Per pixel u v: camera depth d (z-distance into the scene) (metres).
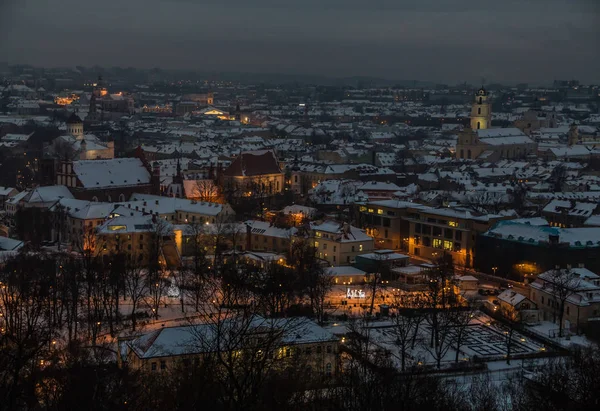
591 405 164.25
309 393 168.88
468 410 174.38
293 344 185.00
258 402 139.75
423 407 164.62
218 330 133.50
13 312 197.25
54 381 164.12
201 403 131.62
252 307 199.25
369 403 156.75
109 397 158.75
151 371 177.38
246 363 126.19
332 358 199.75
